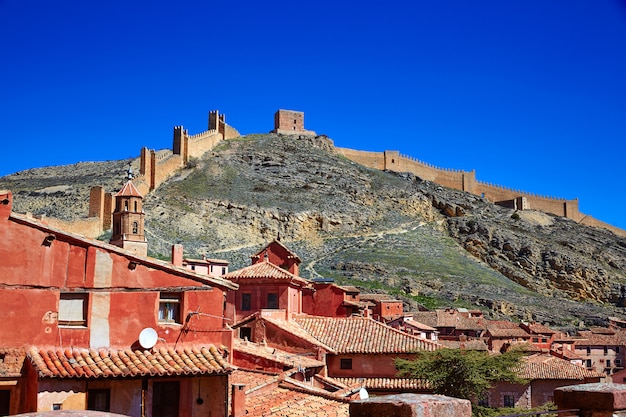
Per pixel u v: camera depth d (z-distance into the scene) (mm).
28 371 23250
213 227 164125
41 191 178250
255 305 51656
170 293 26609
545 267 191375
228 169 199375
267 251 64625
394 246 179125
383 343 48500
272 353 43062
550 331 107250
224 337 27297
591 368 95250
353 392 39531
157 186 178000
